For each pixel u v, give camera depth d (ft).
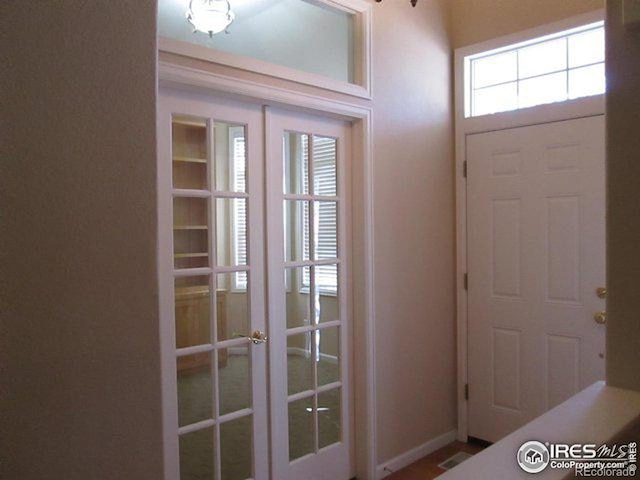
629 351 4.09
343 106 8.87
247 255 7.94
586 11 9.45
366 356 9.35
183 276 7.15
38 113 2.32
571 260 9.80
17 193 2.26
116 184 2.60
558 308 9.98
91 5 2.52
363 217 9.32
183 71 6.73
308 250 8.86
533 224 10.29
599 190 9.44
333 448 9.23
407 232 10.25
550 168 10.03
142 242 2.71
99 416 2.53
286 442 8.48
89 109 2.51
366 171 9.30
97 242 2.53
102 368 2.54
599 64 9.46
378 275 9.61
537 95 10.36
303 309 8.85
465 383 11.34
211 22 8.24
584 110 9.55
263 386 8.17
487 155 10.91
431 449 10.78
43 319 2.34
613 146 4.11
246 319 7.97
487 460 2.99
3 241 2.22
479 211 11.06
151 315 2.74
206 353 7.50
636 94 3.98
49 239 2.36
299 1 9.41
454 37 11.41
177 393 7.17
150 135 2.76
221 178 7.67
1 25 2.21
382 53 9.68
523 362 10.46
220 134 7.70
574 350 9.78
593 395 3.97
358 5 9.18
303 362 8.86
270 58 9.15
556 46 10.09
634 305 4.04
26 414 2.28
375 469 9.49
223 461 7.75
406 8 10.23
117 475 2.60
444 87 11.21
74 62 2.45
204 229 7.46
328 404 9.30
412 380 10.36
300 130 8.64
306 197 8.75
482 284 11.05
